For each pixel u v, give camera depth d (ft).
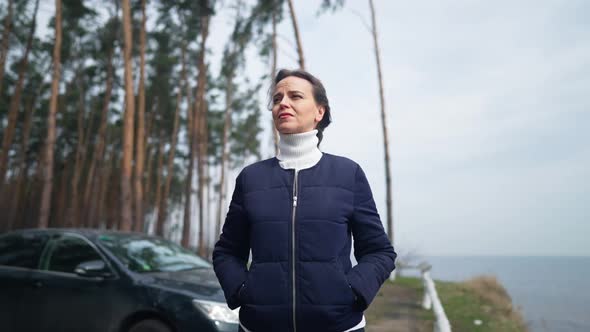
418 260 38.68
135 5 50.52
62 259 13.19
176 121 79.71
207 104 82.94
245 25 46.21
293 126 4.79
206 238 75.41
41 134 94.38
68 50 71.05
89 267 12.11
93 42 71.05
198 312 10.55
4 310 13.19
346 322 4.13
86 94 88.94
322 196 4.45
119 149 104.99
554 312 40.22
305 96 4.93
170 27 63.52
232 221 5.01
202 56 62.03
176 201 135.13
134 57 72.13
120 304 11.48
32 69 75.36
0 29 60.70
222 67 55.47
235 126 99.50
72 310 12.09
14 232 14.93
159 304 10.96
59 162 101.09
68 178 108.47
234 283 4.61
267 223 4.44
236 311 10.66
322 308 4.03
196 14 54.29
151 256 13.37
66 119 91.35
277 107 4.89
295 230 4.31
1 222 80.64
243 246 5.08
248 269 4.88
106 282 11.95
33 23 59.21
